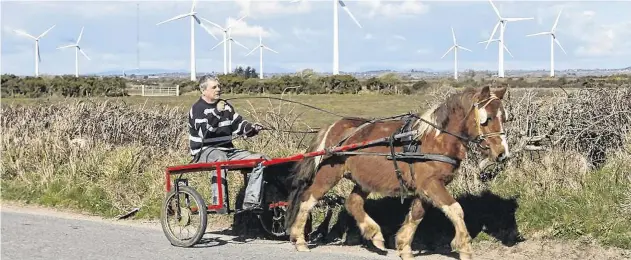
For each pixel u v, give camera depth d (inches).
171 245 385.7
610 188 393.4
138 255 358.3
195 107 384.5
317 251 375.6
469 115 326.6
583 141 454.3
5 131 671.1
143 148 590.2
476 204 402.6
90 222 461.1
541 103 462.9
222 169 380.8
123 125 679.1
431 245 384.5
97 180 542.3
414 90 1175.6
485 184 422.9
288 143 524.7
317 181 370.0
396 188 346.9
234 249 376.8
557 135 450.6
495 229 382.0
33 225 444.1
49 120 720.3
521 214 381.1
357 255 364.8
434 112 339.9
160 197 493.7
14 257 351.9
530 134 451.8
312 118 756.0
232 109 390.3
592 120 449.4
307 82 1502.2
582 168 419.5
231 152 386.6
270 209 389.4
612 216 366.3
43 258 350.0
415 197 350.6
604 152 450.3
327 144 369.1
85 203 512.4
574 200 386.9
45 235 410.0
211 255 359.3
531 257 356.5
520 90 478.6
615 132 445.4
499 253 364.8
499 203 397.4
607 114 450.6
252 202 372.5
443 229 388.8
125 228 439.5
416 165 337.7
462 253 331.3
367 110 887.1
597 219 365.7
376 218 409.4
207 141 386.0
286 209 385.7
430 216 394.9
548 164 420.2
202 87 384.2
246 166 374.9
